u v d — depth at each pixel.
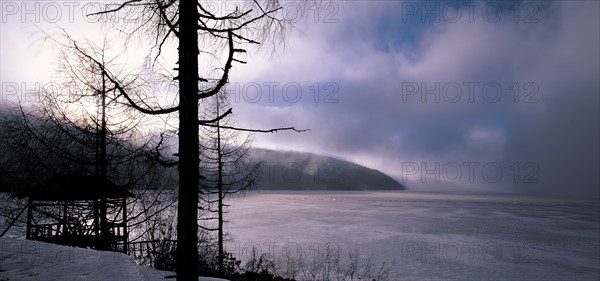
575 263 33.56
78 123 10.80
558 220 86.81
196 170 4.56
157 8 4.68
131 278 5.28
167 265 11.95
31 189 11.42
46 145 10.45
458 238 50.41
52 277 5.22
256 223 66.75
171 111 4.51
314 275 21.02
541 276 28.02
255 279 15.13
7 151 10.38
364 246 40.34
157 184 10.71
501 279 26.50
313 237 46.97
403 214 101.19
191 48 4.46
